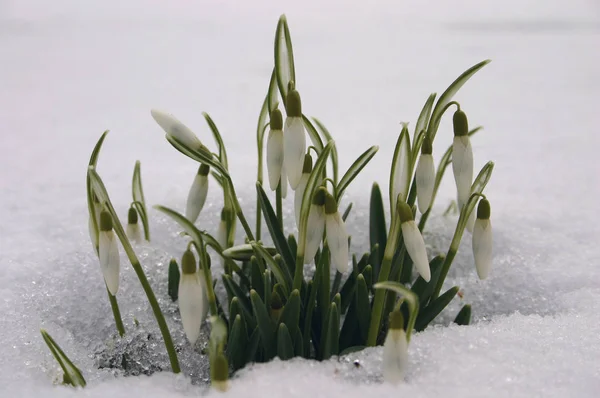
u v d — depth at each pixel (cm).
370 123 81
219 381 35
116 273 37
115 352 42
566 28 150
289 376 37
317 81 106
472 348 39
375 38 145
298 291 39
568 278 45
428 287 42
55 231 51
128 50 135
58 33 155
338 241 37
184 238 49
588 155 66
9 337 41
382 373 38
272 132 39
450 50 129
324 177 39
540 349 39
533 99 92
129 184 57
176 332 43
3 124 82
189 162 65
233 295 43
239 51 133
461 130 38
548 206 53
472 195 39
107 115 86
